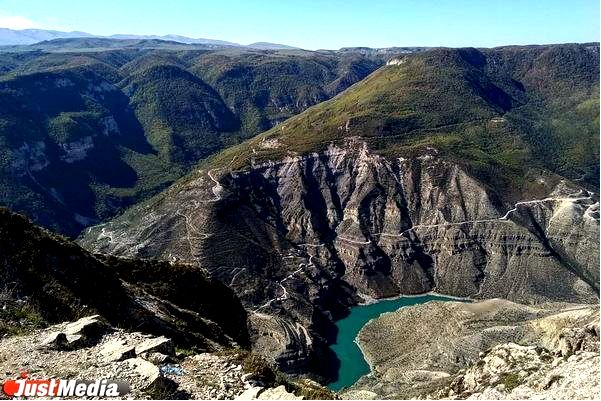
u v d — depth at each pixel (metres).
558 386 33.09
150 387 26.53
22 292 36.88
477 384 51.78
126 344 31.67
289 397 27.08
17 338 32.00
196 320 44.97
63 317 36.75
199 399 26.81
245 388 28.77
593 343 48.00
